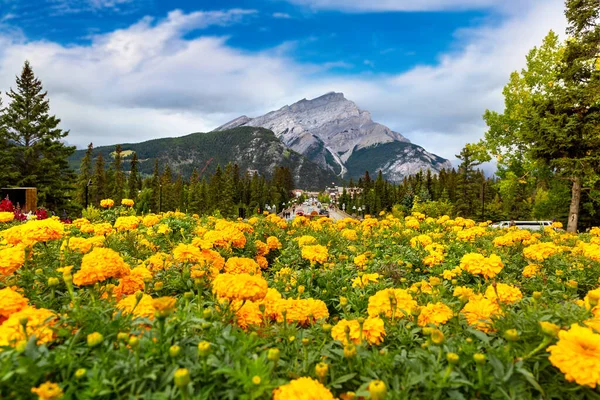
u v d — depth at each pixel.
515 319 2.01
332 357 1.89
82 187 50.97
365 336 2.11
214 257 3.91
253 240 6.49
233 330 1.96
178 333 1.81
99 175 52.97
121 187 57.12
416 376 1.61
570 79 21.00
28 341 1.45
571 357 1.52
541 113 20.00
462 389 1.66
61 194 34.59
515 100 24.17
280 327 2.34
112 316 2.06
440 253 5.19
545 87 23.19
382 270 4.82
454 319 2.30
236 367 1.49
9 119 34.66
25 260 3.12
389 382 1.71
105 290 2.69
